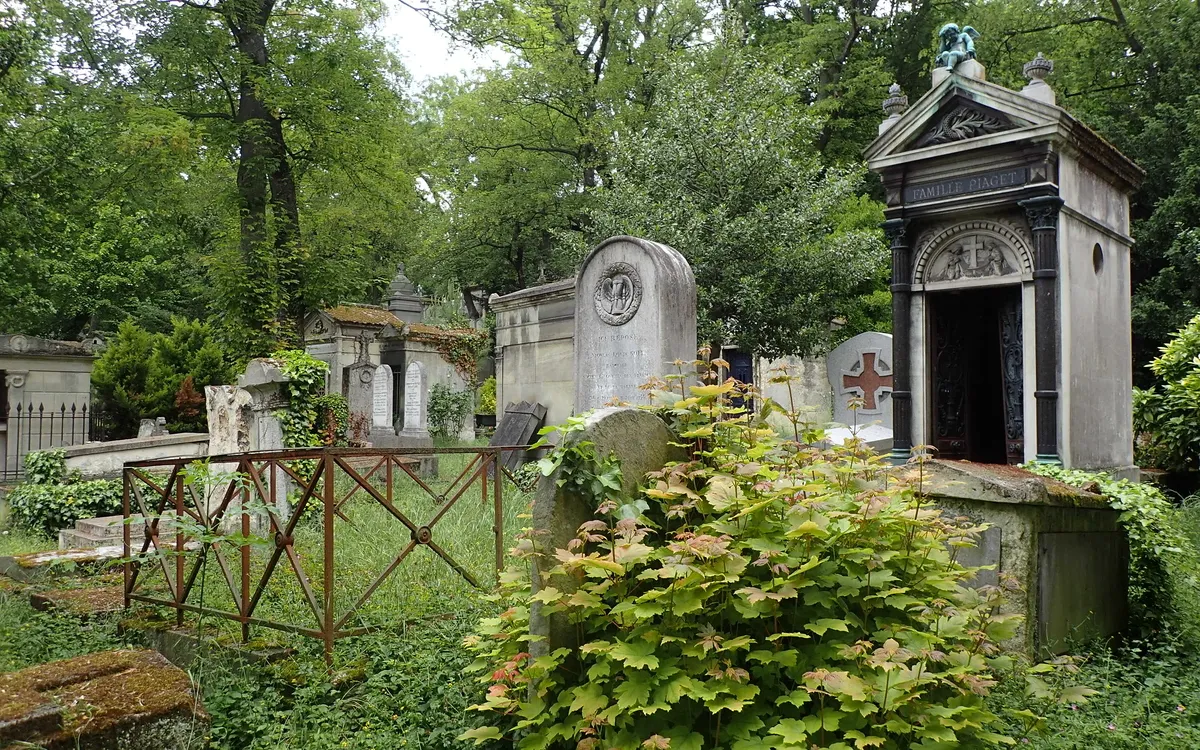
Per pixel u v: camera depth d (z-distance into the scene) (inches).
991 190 373.4
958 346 415.8
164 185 775.1
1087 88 923.4
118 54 709.9
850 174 672.4
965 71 382.9
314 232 932.6
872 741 114.7
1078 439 369.4
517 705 141.4
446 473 578.9
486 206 1160.8
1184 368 440.5
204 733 153.6
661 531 157.9
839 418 725.3
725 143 650.2
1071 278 370.9
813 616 135.5
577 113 1112.2
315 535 341.7
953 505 207.9
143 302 1248.2
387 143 847.7
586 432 148.7
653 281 394.3
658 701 120.7
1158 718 168.6
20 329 1067.3
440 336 1104.2
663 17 1117.7
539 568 144.3
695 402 167.0
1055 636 204.1
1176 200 738.2
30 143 639.1
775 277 636.7
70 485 471.8
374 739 157.6
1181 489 465.1
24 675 159.2
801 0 1097.4
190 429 917.8
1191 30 786.2
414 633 202.8
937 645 138.1
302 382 453.1
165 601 221.1
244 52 748.6
